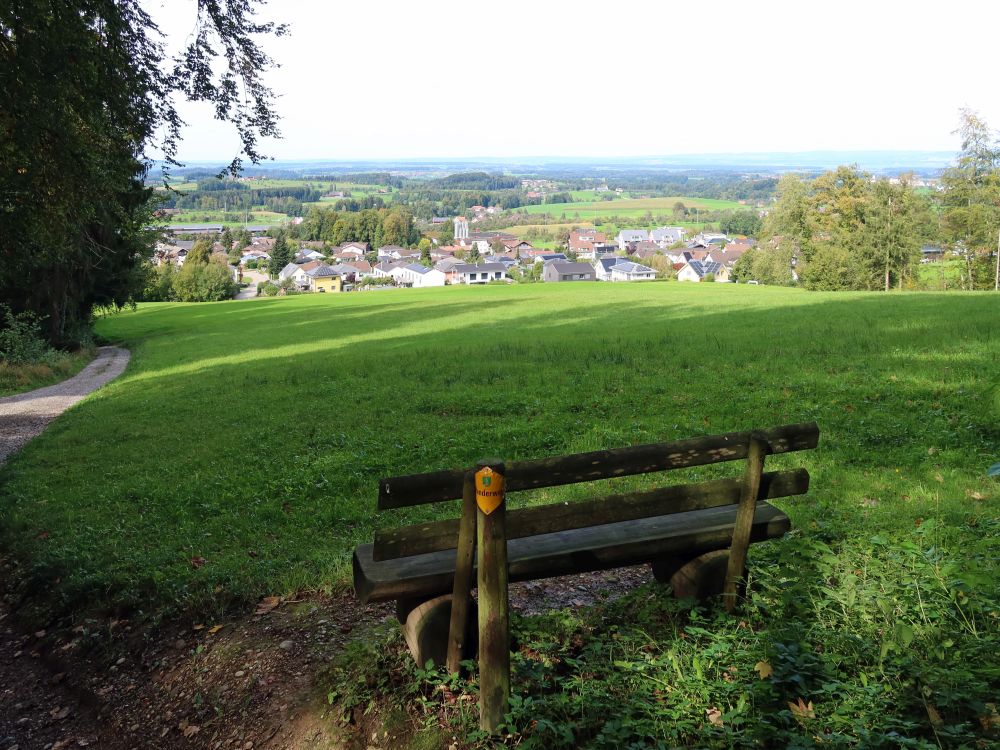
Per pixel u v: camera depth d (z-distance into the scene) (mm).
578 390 14812
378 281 197000
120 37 11102
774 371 15117
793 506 6676
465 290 85062
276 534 7480
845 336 20203
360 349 30812
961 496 6668
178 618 5898
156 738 4664
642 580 5605
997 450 8281
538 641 4559
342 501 8391
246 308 76062
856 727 3260
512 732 3623
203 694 4891
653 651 4320
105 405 20188
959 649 3680
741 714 3506
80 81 10633
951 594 4051
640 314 39938
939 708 3365
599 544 4312
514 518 3879
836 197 76875
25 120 10469
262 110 12719
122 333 58719
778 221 80250
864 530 5844
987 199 67062
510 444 10703
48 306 40594
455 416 13398
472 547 3826
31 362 33094
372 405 15148
